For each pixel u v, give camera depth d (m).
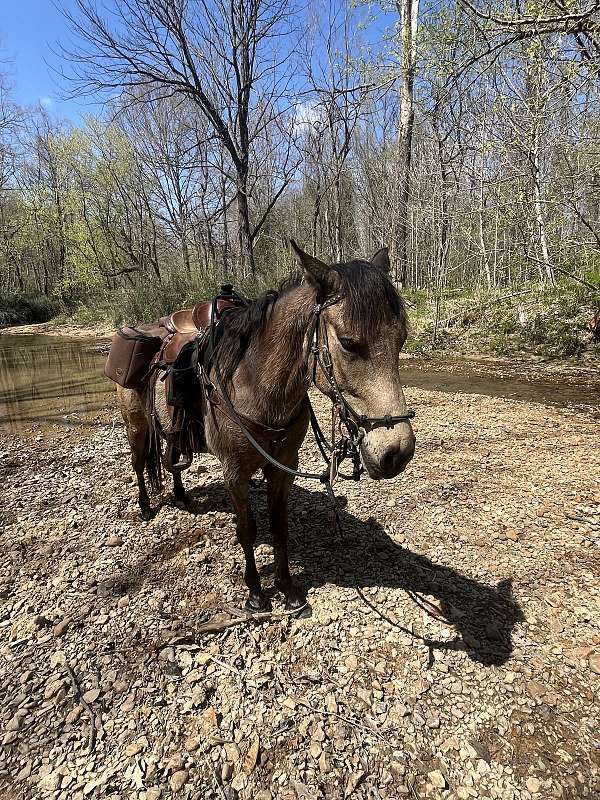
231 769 2.05
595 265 12.96
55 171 30.11
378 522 4.08
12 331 25.34
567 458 5.41
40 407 9.02
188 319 3.51
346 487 4.77
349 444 2.16
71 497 4.75
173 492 4.64
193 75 14.04
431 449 5.77
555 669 2.55
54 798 1.97
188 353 3.06
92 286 27.34
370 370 1.94
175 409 3.06
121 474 5.36
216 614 2.99
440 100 10.04
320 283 2.06
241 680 2.49
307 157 20.00
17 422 7.95
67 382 11.45
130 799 1.95
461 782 2.01
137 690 2.46
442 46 9.01
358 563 3.50
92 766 2.09
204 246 22.42
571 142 9.92
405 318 2.03
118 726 2.28
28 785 2.03
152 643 2.77
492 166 13.80
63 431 7.36
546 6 6.45
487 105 12.32
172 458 3.36
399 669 2.55
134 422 3.91
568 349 11.77
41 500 4.69
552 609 3.00
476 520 4.08
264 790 1.97
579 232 12.55
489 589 3.20
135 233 26.66
